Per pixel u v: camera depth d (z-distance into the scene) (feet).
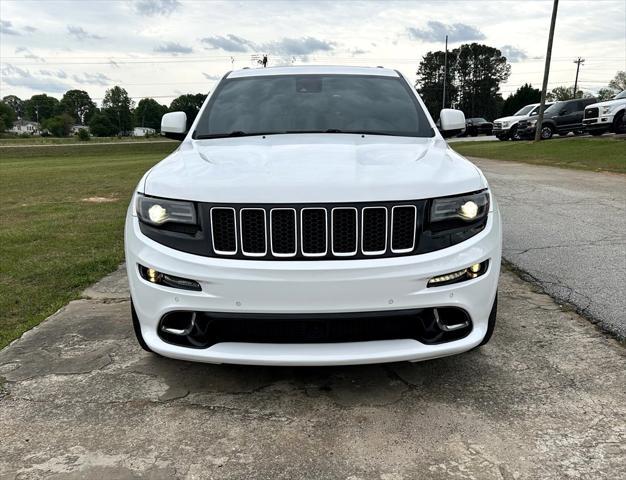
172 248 7.97
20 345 10.73
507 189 30.83
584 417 7.96
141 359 10.09
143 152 161.48
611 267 14.96
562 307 12.19
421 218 7.82
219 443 7.54
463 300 8.00
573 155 51.24
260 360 7.81
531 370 9.39
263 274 7.55
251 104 12.23
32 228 23.77
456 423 7.91
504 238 18.60
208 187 7.89
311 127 11.42
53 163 97.04
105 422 8.05
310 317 7.62
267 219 7.64
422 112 12.05
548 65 71.15
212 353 7.91
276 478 6.82
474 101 308.40
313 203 7.59
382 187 7.75
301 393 8.84
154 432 7.80
